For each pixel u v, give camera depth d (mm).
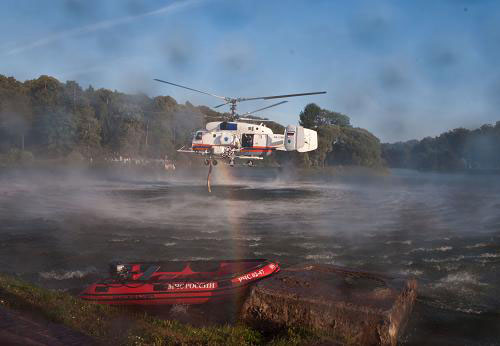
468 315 10141
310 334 7754
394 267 14633
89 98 103188
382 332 7453
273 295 8539
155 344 6258
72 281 12695
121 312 8281
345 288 8914
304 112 108562
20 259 15133
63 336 5758
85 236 19359
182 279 10602
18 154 81438
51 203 30828
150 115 106438
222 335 7535
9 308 6590
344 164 103000
